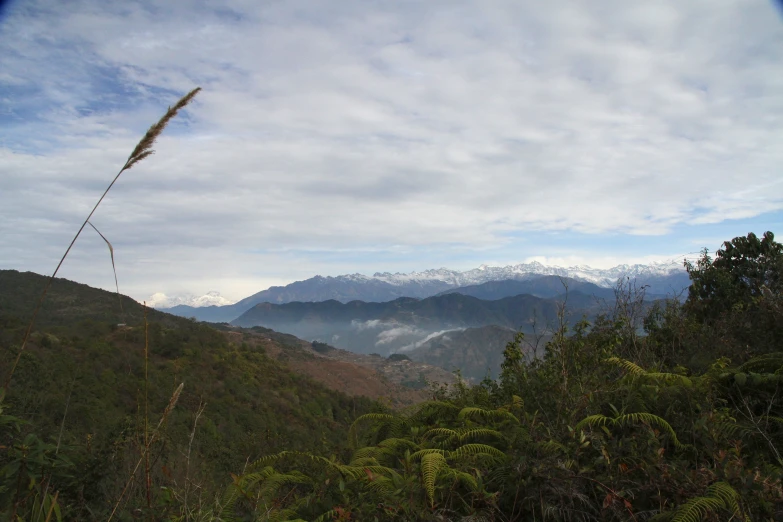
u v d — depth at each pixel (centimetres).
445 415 488
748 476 277
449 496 309
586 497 280
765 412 382
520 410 433
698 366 565
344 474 321
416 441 427
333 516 280
